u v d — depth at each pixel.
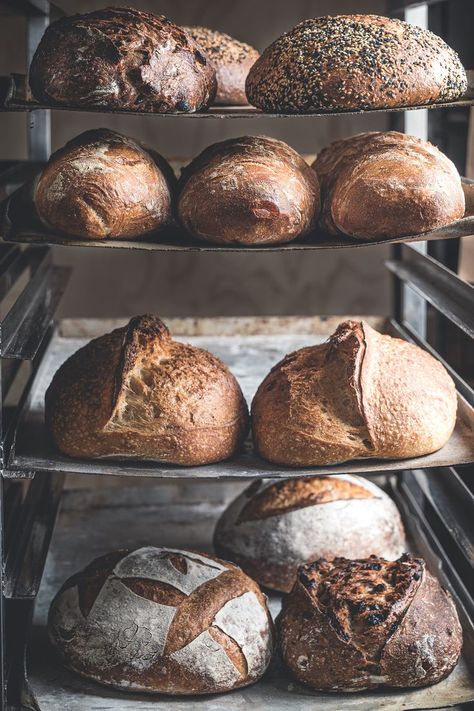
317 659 1.26
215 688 1.26
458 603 1.40
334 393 1.29
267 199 1.25
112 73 1.23
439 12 1.57
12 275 1.50
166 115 1.23
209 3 1.76
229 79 1.45
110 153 1.28
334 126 1.82
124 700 1.27
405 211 1.24
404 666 1.24
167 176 1.37
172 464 1.29
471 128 1.58
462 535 1.37
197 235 1.29
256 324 1.83
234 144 1.32
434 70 1.25
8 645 1.32
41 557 1.35
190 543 1.66
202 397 1.30
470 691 1.27
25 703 1.26
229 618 1.28
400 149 1.29
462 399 1.44
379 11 1.77
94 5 1.75
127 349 1.30
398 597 1.26
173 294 1.87
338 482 1.51
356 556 1.46
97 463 1.29
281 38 1.31
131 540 1.66
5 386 1.56
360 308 1.90
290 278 1.88
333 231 1.33
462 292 1.39
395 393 1.29
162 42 1.26
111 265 1.84
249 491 1.54
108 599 1.30
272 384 1.33
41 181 1.28
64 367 1.36
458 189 1.28
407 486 1.79
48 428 1.33
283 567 1.46
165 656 1.26
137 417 1.28
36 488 1.50
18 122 1.77
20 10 1.57
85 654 1.28
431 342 1.81
